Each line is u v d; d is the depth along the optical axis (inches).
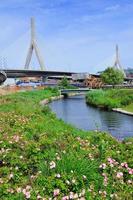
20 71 6958.7
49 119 1101.1
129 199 374.9
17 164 460.1
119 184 398.6
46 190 371.9
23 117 987.3
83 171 398.6
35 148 508.1
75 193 368.8
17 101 2052.2
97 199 364.8
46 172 409.1
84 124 1752.0
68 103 3499.0
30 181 403.5
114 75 6348.4
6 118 940.6
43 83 6978.4
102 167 425.4
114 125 1712.6
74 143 568.4
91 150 519.8
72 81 7760.8
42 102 3095.5
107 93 3479.3
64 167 403.5
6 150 510.3
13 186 392.8
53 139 597.6
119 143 571.5
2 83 5319.9
